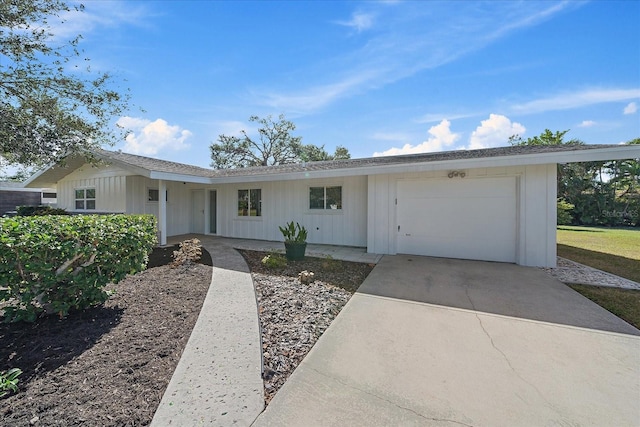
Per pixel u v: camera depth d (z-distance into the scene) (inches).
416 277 210.4
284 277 210.4
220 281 195.5
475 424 68.5
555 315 138.1
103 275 132.9
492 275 215.0
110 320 127.2
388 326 126.3
